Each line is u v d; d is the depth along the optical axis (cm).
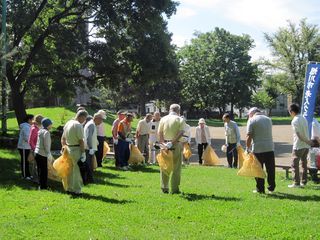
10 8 2500
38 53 2744
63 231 745
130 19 2988
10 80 2817
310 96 1427
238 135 1711
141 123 1816
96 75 3266
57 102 5669
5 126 2631
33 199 1003
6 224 787
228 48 8156
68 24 2998
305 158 1198
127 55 3084
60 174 1058
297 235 712
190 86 8231
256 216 838
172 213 863
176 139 1070
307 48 6950
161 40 3153
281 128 5150
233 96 8225
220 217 833
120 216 843
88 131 1295
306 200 998
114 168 1602
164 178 1090
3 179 1305
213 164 1841
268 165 1074
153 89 7931
